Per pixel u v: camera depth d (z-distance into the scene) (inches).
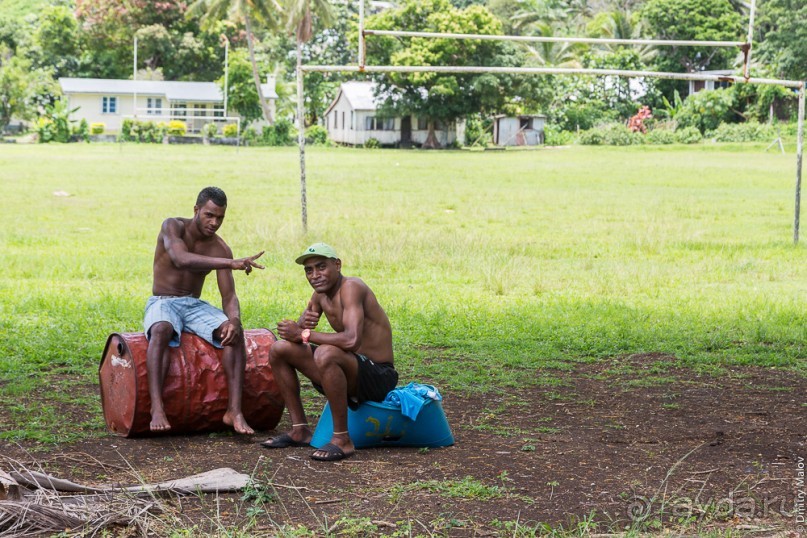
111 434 275.7
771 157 2185.0
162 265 281.4
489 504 218.2
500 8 3538.4
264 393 278.4
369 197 1149.1
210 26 2711.6
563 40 601.9
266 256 658.2
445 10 2682.1
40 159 1843.0
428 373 361.1
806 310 496.4
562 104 3206.2
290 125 2819.9
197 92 2982.3
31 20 3646.7
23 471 219.8
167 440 271.0
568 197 1185.4
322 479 235.5
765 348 411.2
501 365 380.2
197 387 270.4
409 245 710.5
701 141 2746.1
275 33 2751.0
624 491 228.7
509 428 288.8
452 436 270.8
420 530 201.3
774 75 2672.2
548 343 416.5
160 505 207.0
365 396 259.4
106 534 195.9
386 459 254.2
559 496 224.8
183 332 276.7
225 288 283.7
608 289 561.9
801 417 306.8
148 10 3275.1
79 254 668.7
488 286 557.9
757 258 694.5
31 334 402.6
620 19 3181.6
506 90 2687.0
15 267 595.2
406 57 2598.4
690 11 3061.0
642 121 2987.2
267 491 223.1
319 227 812.0
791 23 2576.3
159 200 1068.5
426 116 2714.1
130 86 2965.1
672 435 282.5
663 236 805.9
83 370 352.5
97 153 2133.4
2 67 3095.5
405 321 454.0
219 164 1791.3
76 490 214.1
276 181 1385.3
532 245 745.0
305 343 263.3
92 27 3257.9
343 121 2950.3
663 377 363.9
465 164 1898.4
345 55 3408.0
